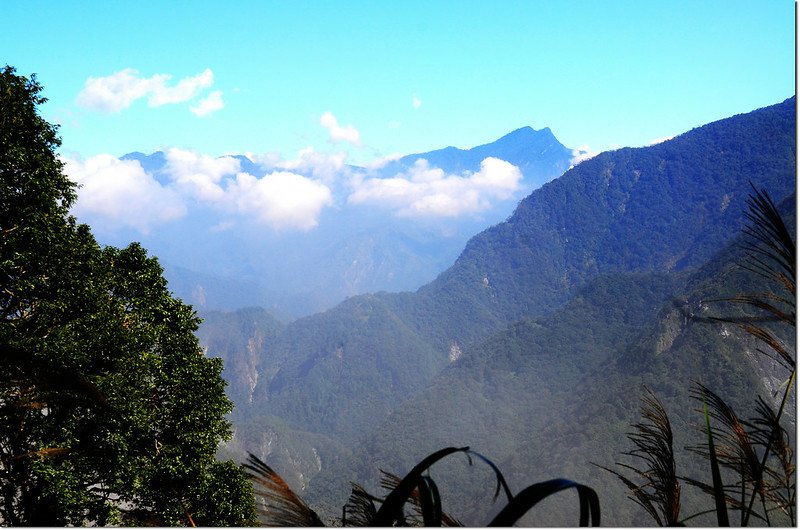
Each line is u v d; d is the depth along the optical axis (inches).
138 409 574.9
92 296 592.7
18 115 571.8
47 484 468.4
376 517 60.1
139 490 637.9
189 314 796.6
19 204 570.6
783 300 85.0
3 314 558.9
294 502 67.7
